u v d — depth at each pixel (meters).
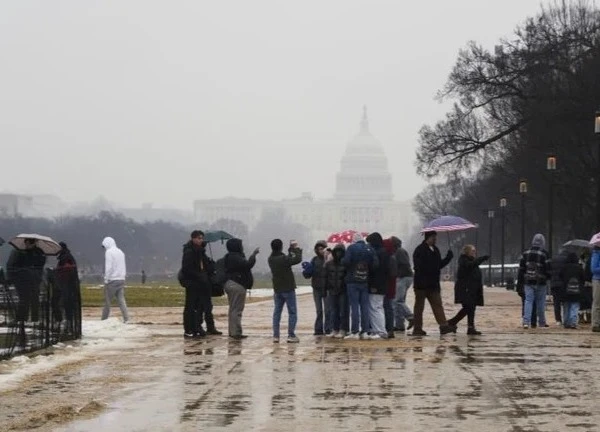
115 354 28.06
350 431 16.34
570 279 39.00
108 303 41.19
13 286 27.92
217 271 34.38
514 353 28.22
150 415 17.86
